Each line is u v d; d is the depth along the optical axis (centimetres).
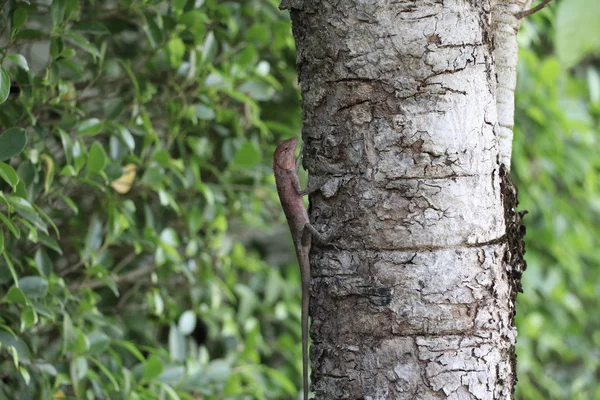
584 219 1220
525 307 1129
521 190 1070
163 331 871
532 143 1073
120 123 732
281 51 905
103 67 711
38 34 600
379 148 422
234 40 853
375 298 423
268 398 927
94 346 632
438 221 419
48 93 642
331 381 436
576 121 1125
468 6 426
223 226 805
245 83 804
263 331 972
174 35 716
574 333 1192
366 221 425
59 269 724
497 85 502
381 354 422
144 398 683
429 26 416
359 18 421
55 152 721
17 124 609
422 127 417
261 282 945
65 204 742
